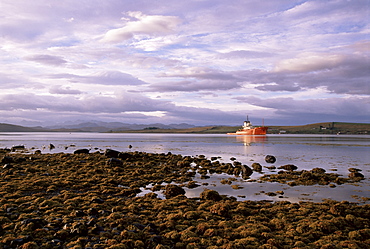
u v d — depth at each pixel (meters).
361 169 44.34
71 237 15.08
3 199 22.02
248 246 14.08
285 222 17.77
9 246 13.73
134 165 45.66
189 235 15.37
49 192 25.95
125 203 22.61
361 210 20.38
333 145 111.31
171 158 56.03
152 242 14.48
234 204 22.38
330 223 17.22
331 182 33.28
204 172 40.09
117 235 15.30
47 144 113.88
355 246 14.00
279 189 29.55
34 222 16.33
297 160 57.53
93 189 28.27
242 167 40.78
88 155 55.31
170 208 21.05
